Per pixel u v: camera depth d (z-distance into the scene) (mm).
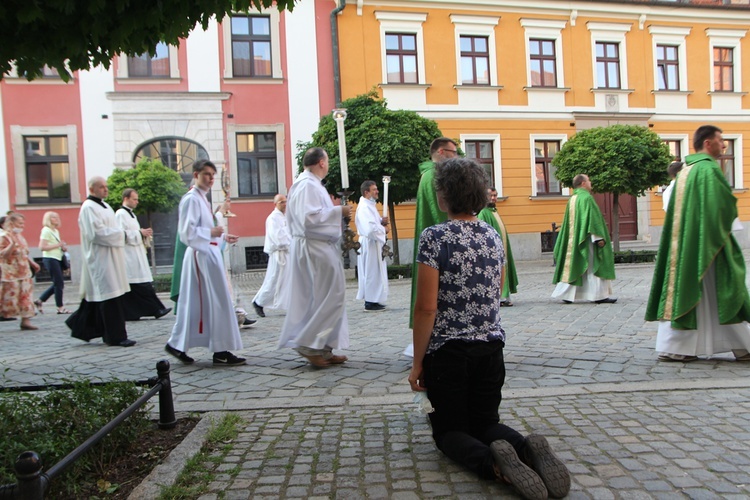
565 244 8555
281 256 8461
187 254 5219
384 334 6551
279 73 17578
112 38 2830
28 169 16391
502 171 19453
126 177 14680
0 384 4629
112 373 5039
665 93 20891
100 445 2789
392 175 13945
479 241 2654
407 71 18734
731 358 4832
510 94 19469
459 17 18891
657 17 20688
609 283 8508
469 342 2570
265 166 17828
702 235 4523
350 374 4676
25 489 1665
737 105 21641
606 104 20344
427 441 3070
